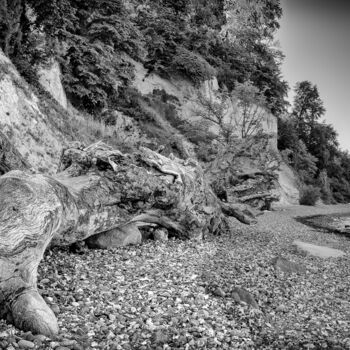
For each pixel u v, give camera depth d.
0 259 5.04
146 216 11.86
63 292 6.67
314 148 74.00
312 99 76.12
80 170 10.47
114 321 5.98
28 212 5.30
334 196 71.62
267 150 34.12
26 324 5.06
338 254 16.89
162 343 5.62
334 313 8.89
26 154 15.06
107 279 7.87
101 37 27.14
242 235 18.20
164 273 9.06
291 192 52.31
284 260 12.53
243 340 6.47
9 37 18.08
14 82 16.34
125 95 31.72
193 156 35.00
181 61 42.50
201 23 51.25
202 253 12.12
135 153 11.46
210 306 7.61
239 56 53.91
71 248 9.48
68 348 4.81
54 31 21.06
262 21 61.56
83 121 24.16
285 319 8.02
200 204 14.46
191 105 42.62
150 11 44.59
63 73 24.27
